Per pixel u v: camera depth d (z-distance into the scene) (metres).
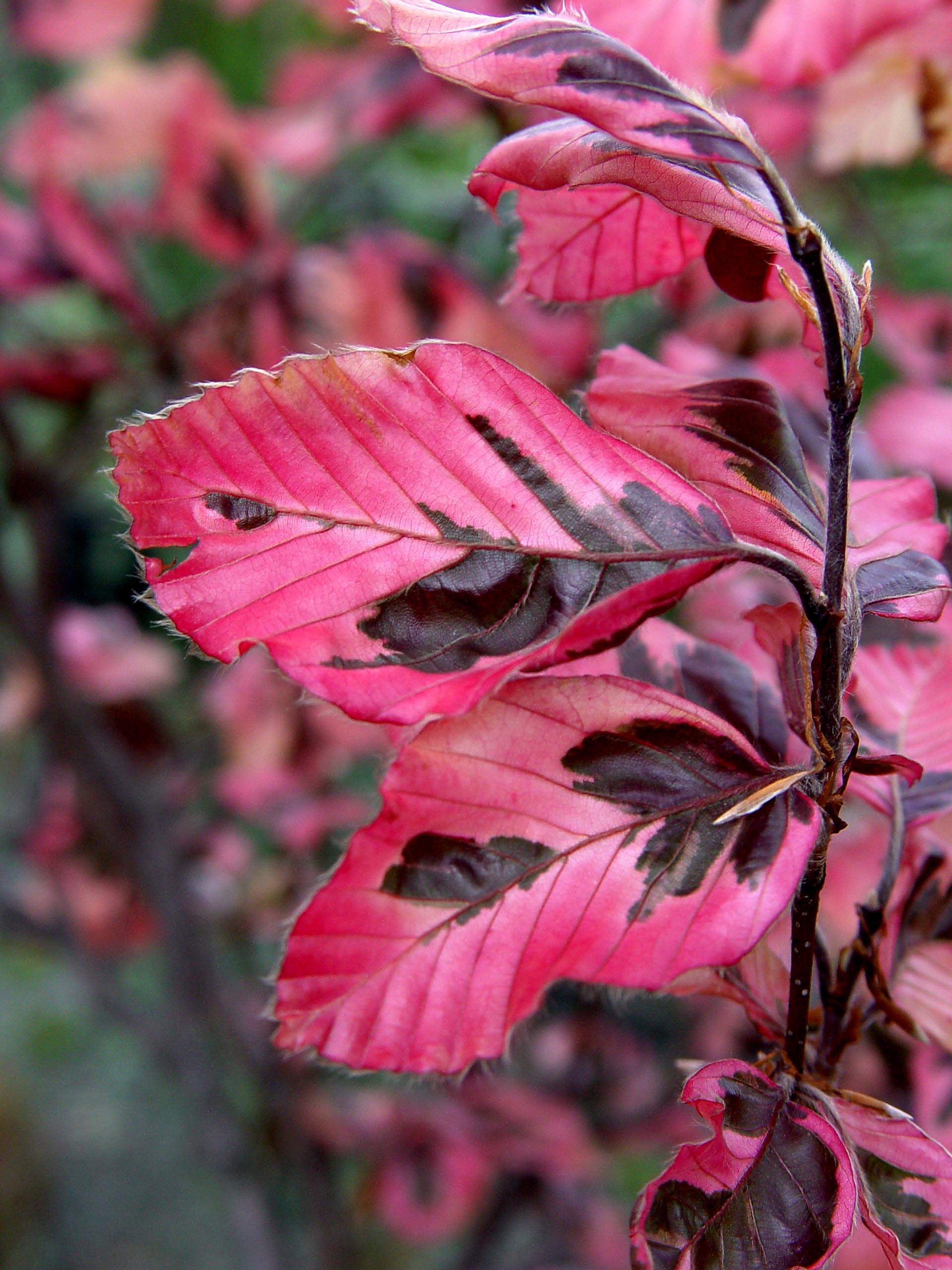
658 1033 0.94
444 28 0.25
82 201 0.62
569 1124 0.80
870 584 0.28
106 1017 0.98
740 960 0.26
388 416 0.26
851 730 0.27
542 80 0.25
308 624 0.26
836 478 0.26
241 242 0.65
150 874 0.82
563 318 0.59
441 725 0.27
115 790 0.81
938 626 0.33
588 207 0.29
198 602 0.26
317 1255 0.86
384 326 0.58
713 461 0.28
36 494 0.72
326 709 0.27
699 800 0.27
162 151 0.64
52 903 0.92
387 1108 0.82
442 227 0.92
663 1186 0.27
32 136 0.68
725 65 0.37
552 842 0.27
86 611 1.01
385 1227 1.04
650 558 0.26
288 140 0.71
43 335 0.73
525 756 0.27
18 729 0.89
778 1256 0.26
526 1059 0.89
